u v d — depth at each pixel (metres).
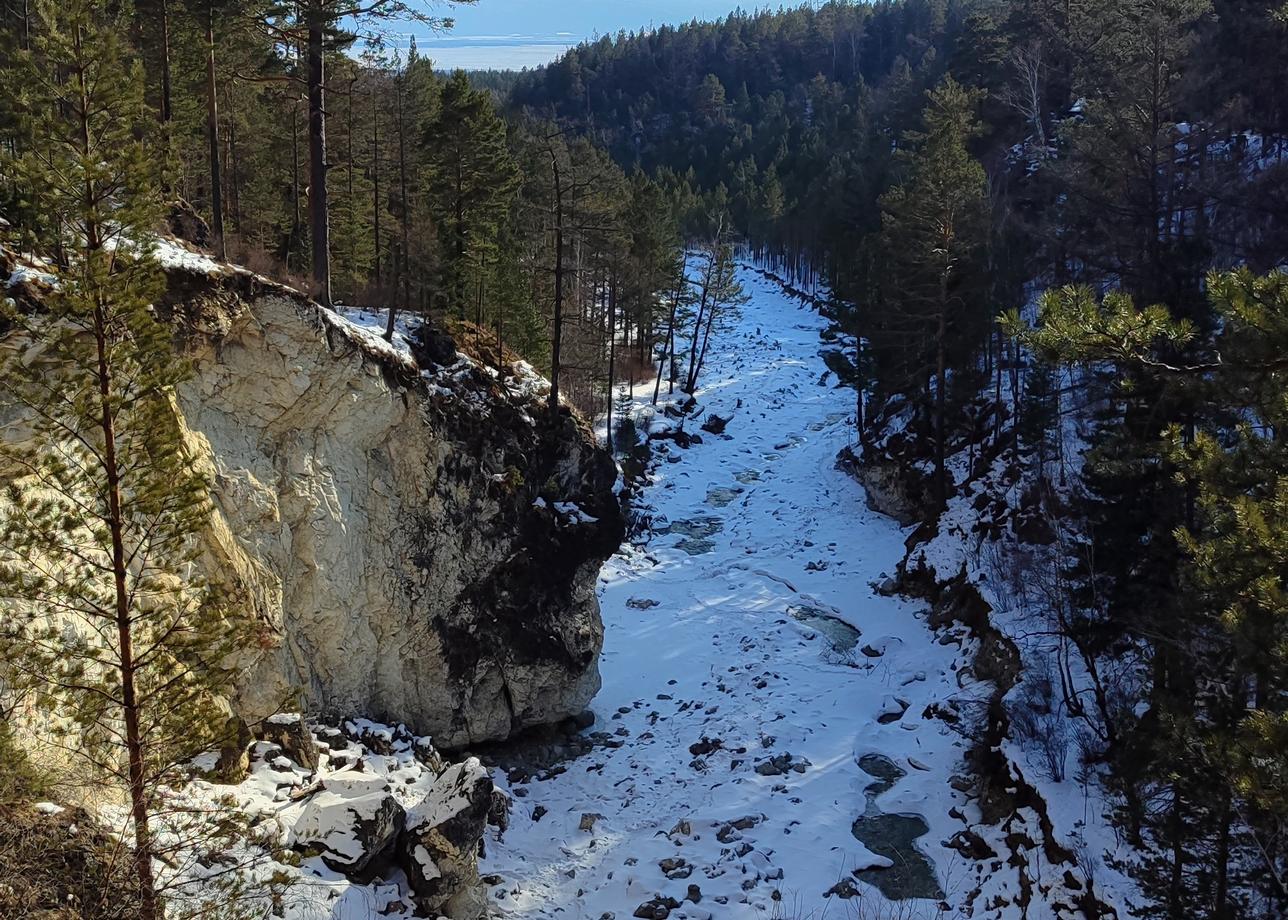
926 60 110.06
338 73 28.52
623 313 57.69
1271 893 12.69
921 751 22.12
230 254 22.25
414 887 15.30
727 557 35.19
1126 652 20.67
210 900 11.55
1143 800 15.56
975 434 35.47
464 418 22.25
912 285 35.94
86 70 9.92
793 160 106.81
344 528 19.73
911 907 17.03
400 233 32.56
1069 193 29.56
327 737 18.75
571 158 61.69
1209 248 21.69
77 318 10.02
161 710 10.68
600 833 19.45
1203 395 9.67
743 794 20.58
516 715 22.84
